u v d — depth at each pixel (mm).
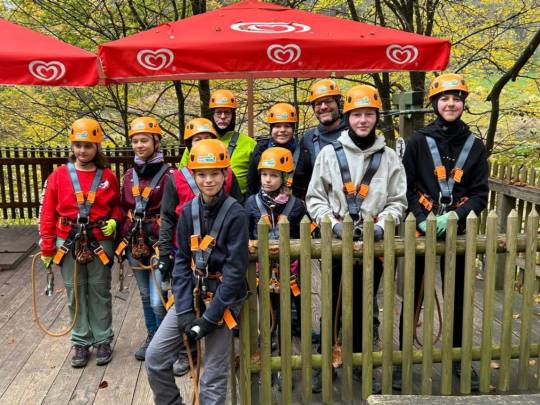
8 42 3447
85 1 9016
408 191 3150
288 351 2834
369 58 3605
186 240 2520
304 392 2896
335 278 3182
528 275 2936
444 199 3010
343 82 11039
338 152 2906
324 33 3725
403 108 4418
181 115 9766
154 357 2592
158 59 3465
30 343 3902
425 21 10148
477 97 11383
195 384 2592
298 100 10797
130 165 7270
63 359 3662
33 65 3324
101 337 3572
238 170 3857
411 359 2924
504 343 2998
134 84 10289
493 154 9938
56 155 7457
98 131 3324
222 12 4352
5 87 10477
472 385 3086
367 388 2918
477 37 9734
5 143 11664
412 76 9156
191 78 5020
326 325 2824
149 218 3373
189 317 2467
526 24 9344
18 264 5730
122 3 9133
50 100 10422
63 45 3533
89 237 3375
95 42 9109
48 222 3346
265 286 2723
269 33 3646
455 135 3035
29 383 3344
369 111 2793
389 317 2861
